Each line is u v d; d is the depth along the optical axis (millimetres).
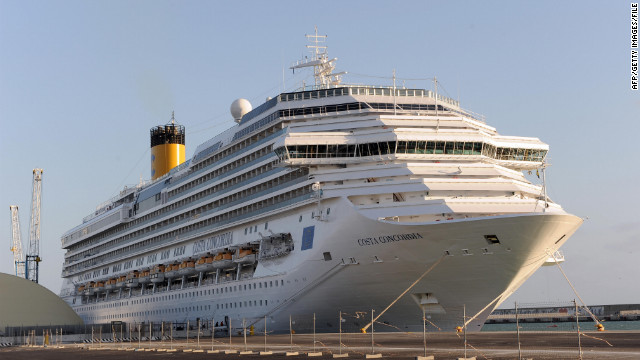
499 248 54281
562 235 55250
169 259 101750
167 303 100000
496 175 63500
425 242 56000
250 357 43969
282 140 67125
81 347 70812
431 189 60219
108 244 126688
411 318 61625
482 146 66188
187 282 97625
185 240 96000
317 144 66562
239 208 82188
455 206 58250
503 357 36656
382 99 73062
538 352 39312
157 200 107438
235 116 94000
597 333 57469
